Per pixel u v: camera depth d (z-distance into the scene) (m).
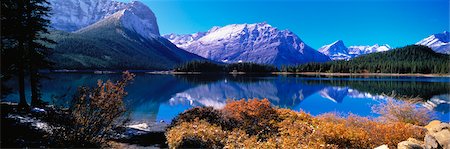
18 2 18.72
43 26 21.72
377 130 11.63
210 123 13.64
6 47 18.75
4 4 18.03
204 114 14.45
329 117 14.73
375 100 37.78
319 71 178.12
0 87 15.52
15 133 10.66
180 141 10.99
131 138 13.44
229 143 10.78
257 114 13.73
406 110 16.36
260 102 14.27
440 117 23.53
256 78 110.81
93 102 10.21
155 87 58.56
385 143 10.84
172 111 27.27
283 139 10.39
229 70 181.38
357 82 81.06
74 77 86.50
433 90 51.22
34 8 19.77
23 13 19.44
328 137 10.30
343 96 43.16
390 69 157.88
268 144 9.96
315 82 81.62
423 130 11.63
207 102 36.03
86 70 160.25
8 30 18.23
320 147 9.38
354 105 33.25
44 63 21.36
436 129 10.17
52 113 10.30
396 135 11.15
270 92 50.41
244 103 14.60
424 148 9.73
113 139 12.70
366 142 10.35
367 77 123.38
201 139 11.01
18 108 17.38
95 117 10.32
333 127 10.65
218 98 40.69
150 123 19.67
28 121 12.90
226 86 64.31
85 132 10.12
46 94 35.62
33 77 21.19
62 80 69.31
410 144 9.37
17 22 18.55
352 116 15.38
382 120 15.84
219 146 10.83
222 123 13.81
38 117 13.98
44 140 10.15
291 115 13.55
